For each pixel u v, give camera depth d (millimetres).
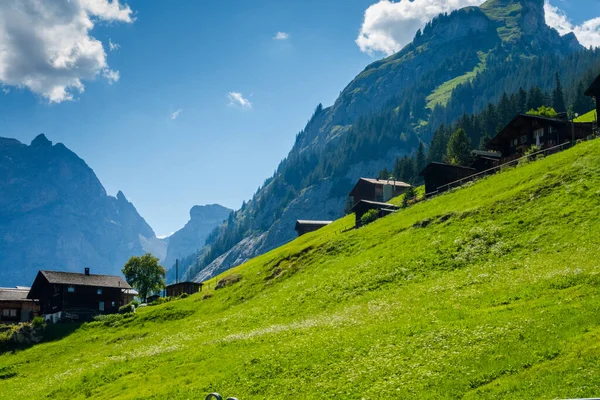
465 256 61438
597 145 74438
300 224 167125
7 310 115562
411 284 60312
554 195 66250
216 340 59312
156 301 118312
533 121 105875
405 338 40719
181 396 42094
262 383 40250
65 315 106500
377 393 33219
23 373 76500
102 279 117375
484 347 34656
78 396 51875
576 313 35219
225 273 143125
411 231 78312
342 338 44938
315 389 36562
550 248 54406
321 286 71688
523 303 41375
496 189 79062
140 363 56969
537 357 31469
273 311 70062
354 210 118312
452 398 30141
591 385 26906
